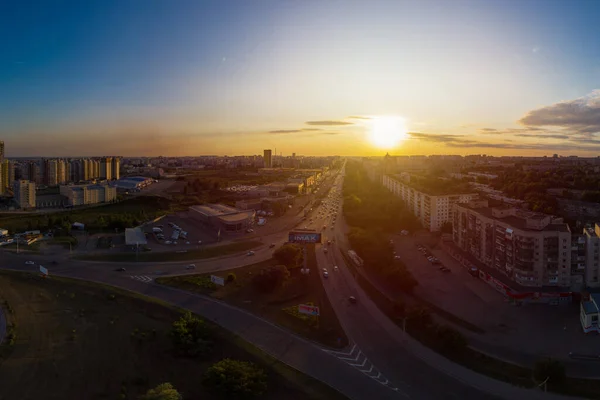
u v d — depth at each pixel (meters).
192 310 161.50
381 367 126.06
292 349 135.38
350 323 154.38
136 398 108.38
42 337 139.50
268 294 177.50
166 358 127.38
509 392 113.94
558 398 111.06
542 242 171.75
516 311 162.50
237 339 138.38
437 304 170.00
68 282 187.50
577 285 173.50
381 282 194.88
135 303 165.25
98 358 127.06
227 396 106.81
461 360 129.12
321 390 113.00
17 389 112.00
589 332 143.38
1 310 158.62
